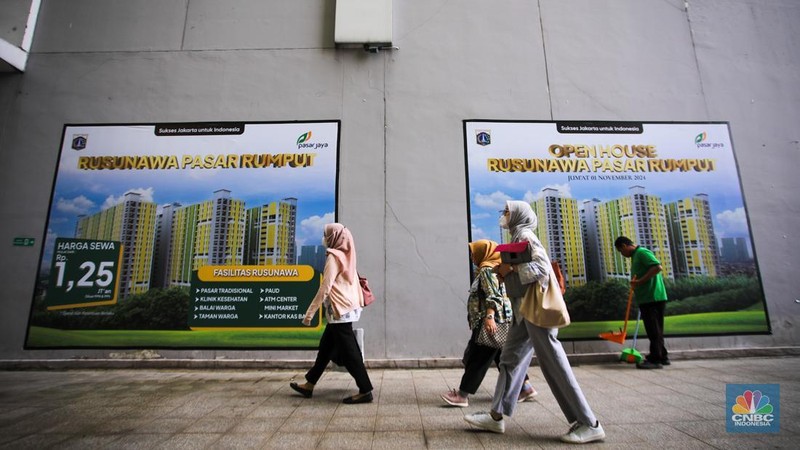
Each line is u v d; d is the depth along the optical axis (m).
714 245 5.75
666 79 6.27
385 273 5.50
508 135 5.98
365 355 5.28
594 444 2.68
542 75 6.20
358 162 5.82
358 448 2.69
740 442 2.69
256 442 2.82
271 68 6.14
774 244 5.78
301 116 5.98
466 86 6.11
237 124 5.95
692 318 5.54
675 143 6.06
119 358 5.29
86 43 6.21
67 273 5.50
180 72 6.13
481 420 2.94
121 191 5.74
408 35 6.25
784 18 6.51
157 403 3.74
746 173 6.00
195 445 2.79
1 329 5.32
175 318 5.42
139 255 5.59
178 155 5.86
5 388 4.28
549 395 3.91
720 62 6.37
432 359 5.23
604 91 6.19
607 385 4.17
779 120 6.21
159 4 6.36
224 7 6.36
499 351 3.47
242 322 5.40
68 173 5.78
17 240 5.57
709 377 4.40
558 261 5.67
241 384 4.43
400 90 6.06
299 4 6.38
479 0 6.41
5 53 5.81
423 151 5.88
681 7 6.51
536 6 6.43
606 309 5.53
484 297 3.43
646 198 5.86
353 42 6.10
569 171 5.90
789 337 5.52
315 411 3.48
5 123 5.91
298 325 5.39
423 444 2.74
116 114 5.98
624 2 6.51
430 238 5.62
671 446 2.64
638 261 5.09
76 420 3.29
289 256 5.57
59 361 5.19
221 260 5.57
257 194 5.74
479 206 5.75
